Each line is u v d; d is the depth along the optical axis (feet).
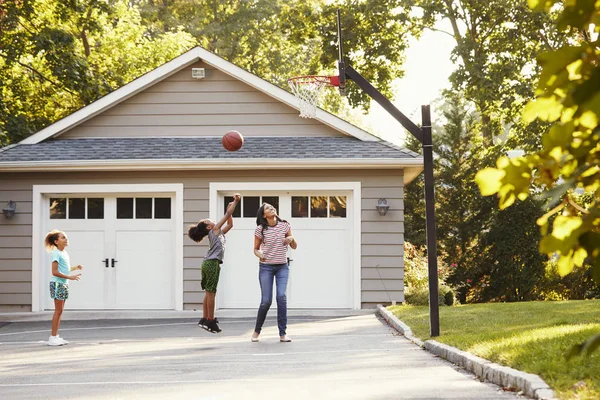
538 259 81.61
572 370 21.15
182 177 55.83
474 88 89.97
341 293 55.62
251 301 55.62
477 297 88.53
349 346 35.65
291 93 58.54
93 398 22.80
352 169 55.31
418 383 23.88
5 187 56.08
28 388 25.30
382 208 54.75
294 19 100.63
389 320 46.68
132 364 30.96
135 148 57.06
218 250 40.83
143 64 109.09
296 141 57.98
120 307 55.93
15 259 55.72
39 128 94.38
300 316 53.06
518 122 92.48
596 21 5.61
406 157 54.19
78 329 47.73
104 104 58.90
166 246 56.08
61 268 39.47
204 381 25.63
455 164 96.22
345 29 95.76
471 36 93.91
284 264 38.34
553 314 43.04
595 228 5.94
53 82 90.79
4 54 86.84
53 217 56.49
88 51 102.17
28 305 55.52
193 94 59.41
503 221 83.87
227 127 59.21
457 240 92.58
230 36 134.92
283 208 56.03
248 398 21.91
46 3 87.25
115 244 56.13
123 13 109.50
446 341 32.32
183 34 114.93
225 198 56.39
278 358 31.76
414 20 96.89
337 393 22.33
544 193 6.02
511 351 25.70
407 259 68.23
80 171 55.77
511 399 20.34
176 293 55.47
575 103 5.44
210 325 40.98
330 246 55.77
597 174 6.05
